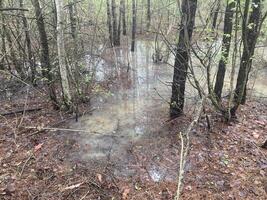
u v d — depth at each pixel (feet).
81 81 13.57
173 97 11.60
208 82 10.23
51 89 12.27
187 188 8.32
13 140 10.48
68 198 8.05
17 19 13.96
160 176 8.84
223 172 8.91
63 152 9.96
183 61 10.82
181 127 11.23
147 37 27.25
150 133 11.04
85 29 16.80
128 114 12.53
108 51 22.39
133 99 14.05
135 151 10.01
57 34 11.03
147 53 22.41
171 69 18.75
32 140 10.54
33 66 14.44
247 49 10.43
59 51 11.29
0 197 8.03
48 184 8.55
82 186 8.45
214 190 8.25
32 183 8.57
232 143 10.23
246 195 8.07
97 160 9.59
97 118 12.21
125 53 22.30
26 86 14.93
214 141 10.33
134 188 8.39
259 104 13.58
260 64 17.83
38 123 11.65
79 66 14.38
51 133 11.02
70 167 9.25
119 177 8.82
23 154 9.77
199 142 10.27
